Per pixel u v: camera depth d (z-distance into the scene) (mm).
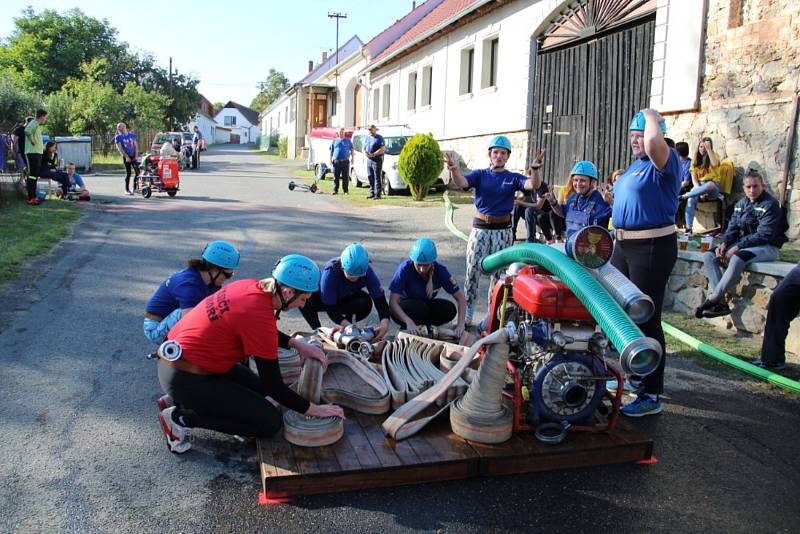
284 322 6512
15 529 3146
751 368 5457
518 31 16047
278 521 3277
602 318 3479
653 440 4227
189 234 10617
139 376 4977
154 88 54156
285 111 53625
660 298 4516
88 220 11531
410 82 25078
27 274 7695
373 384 4383
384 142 18422
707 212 9641
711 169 9195
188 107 57781
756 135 9125
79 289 7199
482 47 18281
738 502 3613
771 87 8898
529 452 3775
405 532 3225
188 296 4422
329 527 3244
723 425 4551
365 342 5020
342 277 5512
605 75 12859
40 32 45625
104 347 5523
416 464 3590
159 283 7590
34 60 44875
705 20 9891
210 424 3770
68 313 6375
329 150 22859
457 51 19969
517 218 10109
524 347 3975
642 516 3451
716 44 9742
